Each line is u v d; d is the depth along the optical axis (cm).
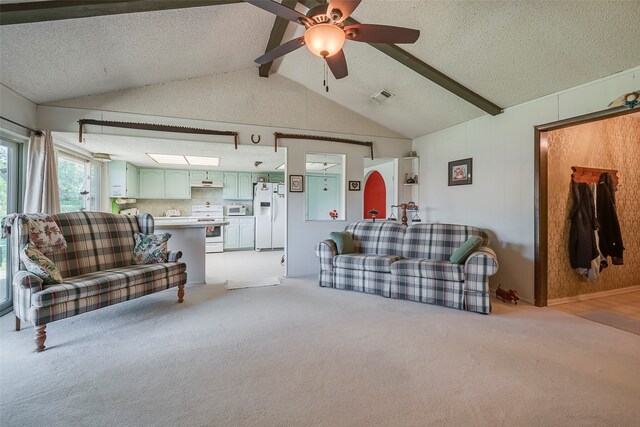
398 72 368
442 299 330
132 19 267
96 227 324
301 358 217
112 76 349
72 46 275
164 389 180
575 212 352
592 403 168
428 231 392
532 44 266
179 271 340
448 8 259
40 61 281
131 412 160
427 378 192
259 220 773
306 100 479
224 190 786
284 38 364
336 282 404
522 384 185
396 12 278
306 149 480
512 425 151
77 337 251
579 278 364
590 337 252
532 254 339
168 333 259
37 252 247
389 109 463
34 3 213
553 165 348
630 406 165
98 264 315
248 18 314
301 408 164
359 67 382
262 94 455
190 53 349
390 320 288
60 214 302
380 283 370
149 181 706
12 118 312
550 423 152
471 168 420
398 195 539
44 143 346
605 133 380
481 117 405
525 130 346
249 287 410
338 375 195
